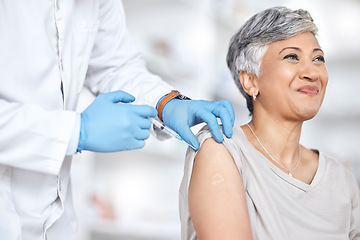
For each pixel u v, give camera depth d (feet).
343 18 13.85
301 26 4.02
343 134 14.06
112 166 9.62
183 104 4.26
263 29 4.11
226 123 3.98
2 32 3.61
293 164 4.27
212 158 3.72
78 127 3.55
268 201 3.77
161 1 10.02
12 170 3.70
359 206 4.35
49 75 3.84
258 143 4.20
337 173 4.28
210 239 3.27
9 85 3.67
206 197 3.48
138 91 4.77
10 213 3.63
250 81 4.32
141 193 9.76
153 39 9.75
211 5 10.66
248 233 3.30
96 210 9.00
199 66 10.39
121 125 3.66
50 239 4.12
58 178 3.94
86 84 5.31
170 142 9.71
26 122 3.32
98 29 4.91
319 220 3.88
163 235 9.49
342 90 13.92
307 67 4.01
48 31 3.87
